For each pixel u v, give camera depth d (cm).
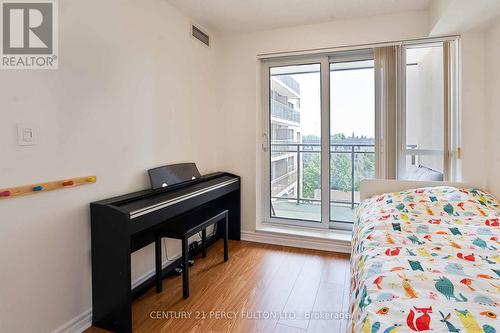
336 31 285
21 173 142
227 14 271
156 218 187
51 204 156
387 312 94
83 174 173
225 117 330
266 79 331
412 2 246
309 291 216
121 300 168
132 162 210
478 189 231
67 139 163
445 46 254
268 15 274
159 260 215
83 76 172
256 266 258
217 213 253
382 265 128
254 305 198
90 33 176
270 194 342
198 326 176
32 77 146
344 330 172
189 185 254
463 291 105
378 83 276
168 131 249
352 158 313
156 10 233
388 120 271
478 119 242
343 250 289
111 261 169
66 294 165
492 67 228
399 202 217
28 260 146
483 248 146
